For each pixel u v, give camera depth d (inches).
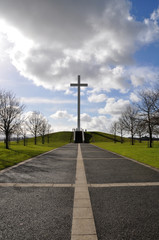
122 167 385.7
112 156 609.9
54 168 375.9
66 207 165.0
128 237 115.6
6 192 211.2
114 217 144.1
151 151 787.4
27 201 180.7
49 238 114.7
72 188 228.1
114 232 121.5
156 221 137.1
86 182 258.1
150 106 1064.8
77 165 414.6
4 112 925.8
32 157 581.3
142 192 209.9
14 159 513.7
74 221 137.5
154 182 257.1
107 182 257.8
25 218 142.9
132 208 162.1
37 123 1738.4
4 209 160.9
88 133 3245.6
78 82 2822.3
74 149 981.2
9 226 130.3
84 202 177.6
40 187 232.4
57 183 252.8
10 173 323.9
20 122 1011.9
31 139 2780.5
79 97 2817.4
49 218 142.9
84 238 114.4
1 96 936.3
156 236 116.9
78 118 2807.6
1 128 925.8
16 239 113.7
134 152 740.7
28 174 315.0
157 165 407.8
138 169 361.1
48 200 183.8
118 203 174.6
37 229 125.9
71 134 3061.0
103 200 183.2
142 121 1065.5
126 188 226.8
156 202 176.9
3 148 925.2
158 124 912.9
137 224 132.5
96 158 552.7
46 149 973.2
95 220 139.0
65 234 119.3
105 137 2962.6
